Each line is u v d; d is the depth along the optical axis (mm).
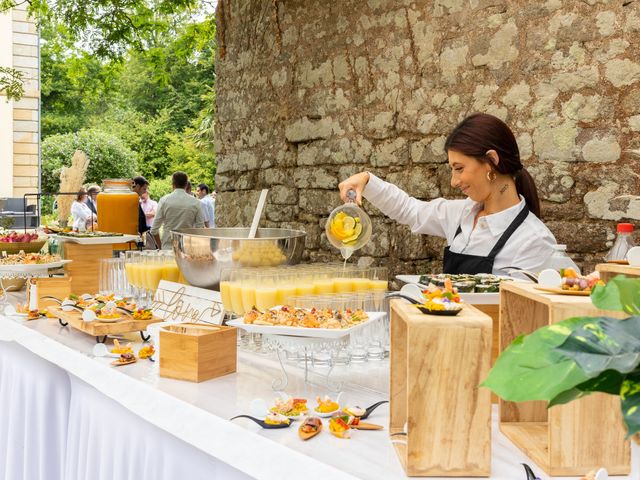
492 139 2434
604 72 2912
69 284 2568
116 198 4207
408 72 3820
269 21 4988
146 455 1671
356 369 1816
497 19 3318
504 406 1401
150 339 2119
